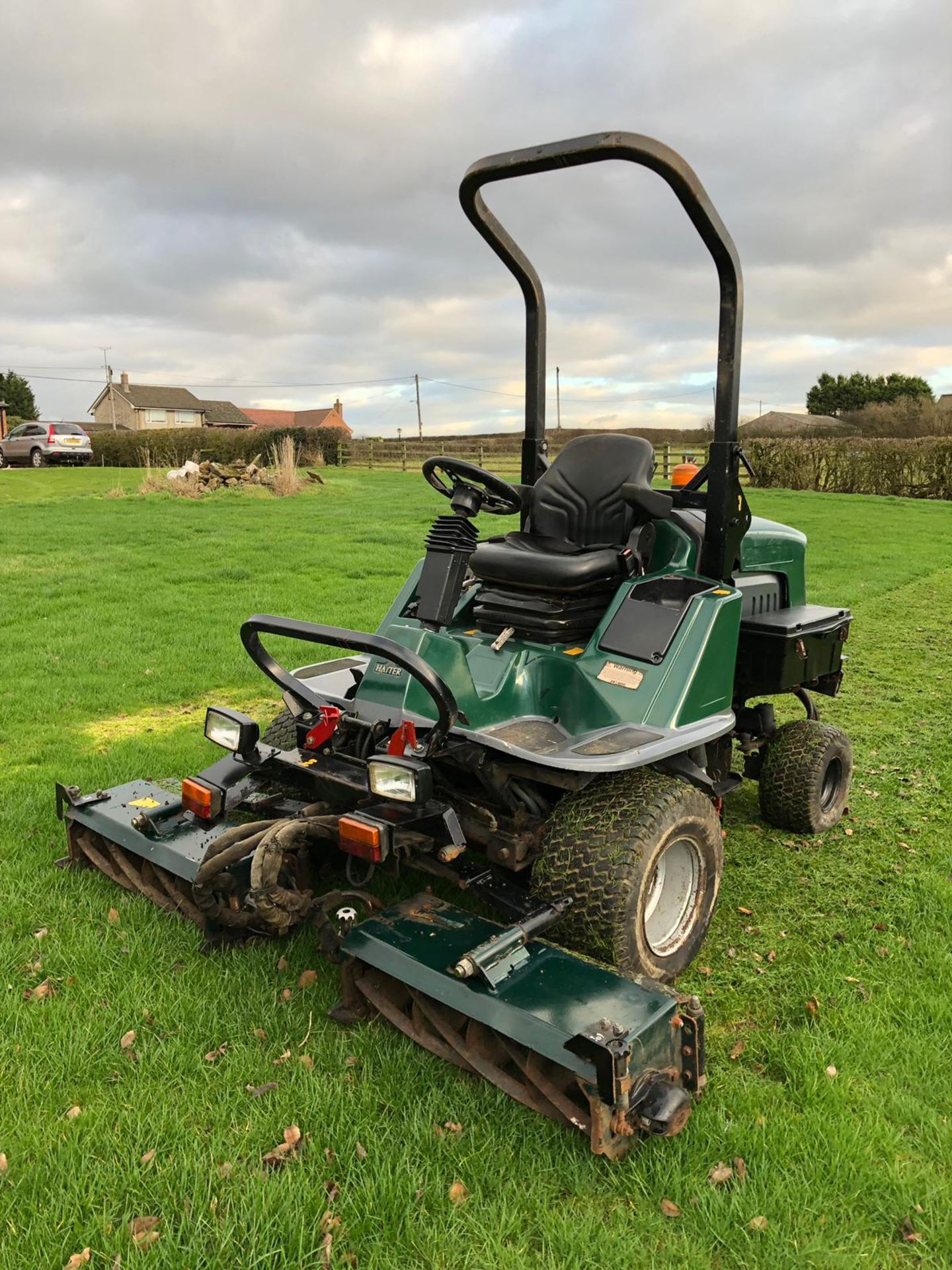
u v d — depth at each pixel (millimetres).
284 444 23359
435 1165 2188
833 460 24891
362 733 3102
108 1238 1991
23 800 4246
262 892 2664
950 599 10133
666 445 21375
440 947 2537
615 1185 2162
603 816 2848
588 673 3186
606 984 2381
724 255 3229
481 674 3227
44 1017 2734
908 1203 2111
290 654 7016
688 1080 2346
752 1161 2240
